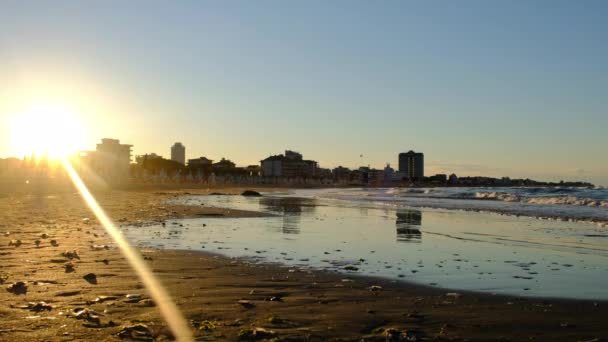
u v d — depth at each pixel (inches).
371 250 621.0
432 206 1627.7
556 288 398.3
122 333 252.4
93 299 331.9
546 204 1653.5
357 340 254.4
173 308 310.8
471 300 352.2
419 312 314.2
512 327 283.9
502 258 562.6
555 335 269.9
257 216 1179.9
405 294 369.1
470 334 269.7
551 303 345.7
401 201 2009.1
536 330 279.1
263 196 2832.2
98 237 701.3
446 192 2864.2
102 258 512.4
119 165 7244.1
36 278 401.4
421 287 396.5
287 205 1743.4
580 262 536.7
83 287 369.7
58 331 255.3
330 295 361.1
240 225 941.2
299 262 518.9
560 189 2672.2
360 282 414.0
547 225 965.2
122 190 3351.4
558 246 666.8
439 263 523.8
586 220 1065.5
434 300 350.3
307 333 263.4
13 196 2001.7
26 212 1149.7
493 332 273.9
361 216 1200.2
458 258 560.4
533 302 348.2
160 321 280.1
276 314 301.7
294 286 392.2
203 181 7062.0
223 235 768.3
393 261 534.3
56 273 424.2
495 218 1132.5
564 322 295.7
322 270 470.9
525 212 1296.8
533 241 719.1
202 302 329.4
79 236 706.8
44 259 496.7
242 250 604.1
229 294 356.5
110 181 5290.4
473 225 964.6
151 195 2603.3
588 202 1593.3
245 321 283.7
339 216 1196.5
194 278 416.8
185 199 2244.1
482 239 741.9
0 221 919.7
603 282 422.6
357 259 546.0
